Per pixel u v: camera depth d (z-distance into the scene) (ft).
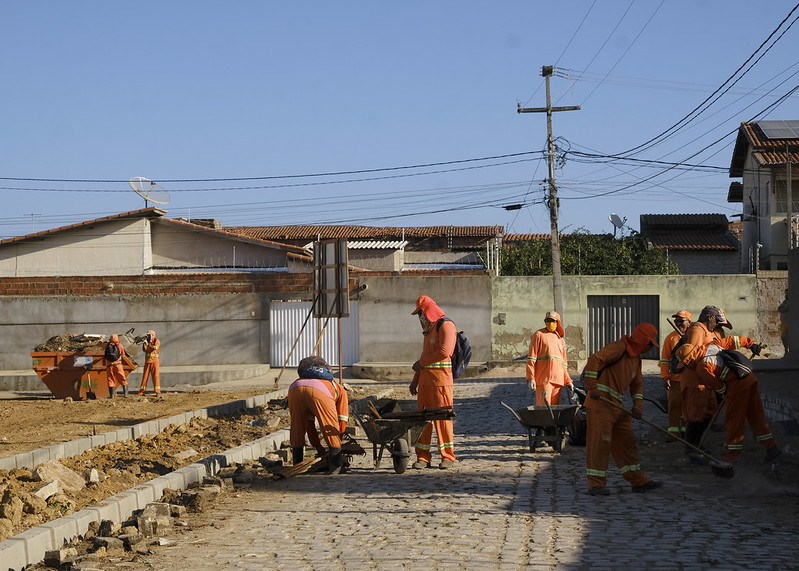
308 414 38.01
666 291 112.78
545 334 44.39
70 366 83.82
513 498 30.48
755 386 35.60
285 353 113.80
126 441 47.26
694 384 36.58
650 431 46.29
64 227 128.88
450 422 38.14
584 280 114.11
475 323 113.60
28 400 85.30
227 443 46.42
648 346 31.35
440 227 190.39
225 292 114.32
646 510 28.09
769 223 135.74
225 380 104.37
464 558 22.75
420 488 33.01
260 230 191.42
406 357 112.57
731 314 111.96
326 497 31.91
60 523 25.34
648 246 151.53
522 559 22.52
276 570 22.22
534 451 41.50
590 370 30.99
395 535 25.54
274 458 40.14
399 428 37.22
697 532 24.99
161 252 131.64
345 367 113.19
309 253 126.82
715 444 41.14
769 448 35.55
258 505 30.89
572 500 29.96
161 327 114.52
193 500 30.32
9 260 130.52
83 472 33.71
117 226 129.49
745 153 151.02
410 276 113.39
